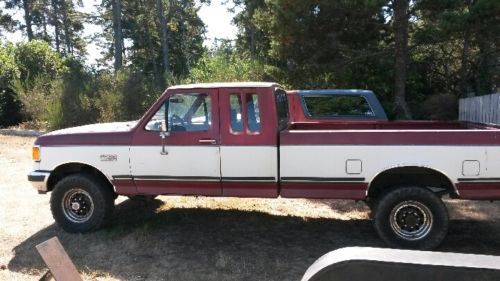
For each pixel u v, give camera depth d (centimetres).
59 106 2030
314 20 1432
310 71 1509
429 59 1845
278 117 614
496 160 548
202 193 617
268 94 592
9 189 933
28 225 705
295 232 665
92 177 645
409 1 1473
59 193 648
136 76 2155
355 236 648
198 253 587
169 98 622
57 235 651
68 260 391
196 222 705
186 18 4969
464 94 1769
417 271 164
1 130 2011
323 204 813
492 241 626
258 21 1585
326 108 964
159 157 619
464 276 160
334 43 1479
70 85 2111
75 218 654
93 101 2062
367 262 168
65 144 648
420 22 1642
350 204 813
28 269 548
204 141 604
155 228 676
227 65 2333
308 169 581
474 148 550
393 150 561
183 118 620
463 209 779
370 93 951
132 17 4872
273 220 718
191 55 5309
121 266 551
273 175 592
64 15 6044
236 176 602
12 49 2650
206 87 608
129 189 634
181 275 523
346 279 170
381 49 1570
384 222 569
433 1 1387
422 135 557
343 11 1401
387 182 593
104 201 644
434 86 1881
